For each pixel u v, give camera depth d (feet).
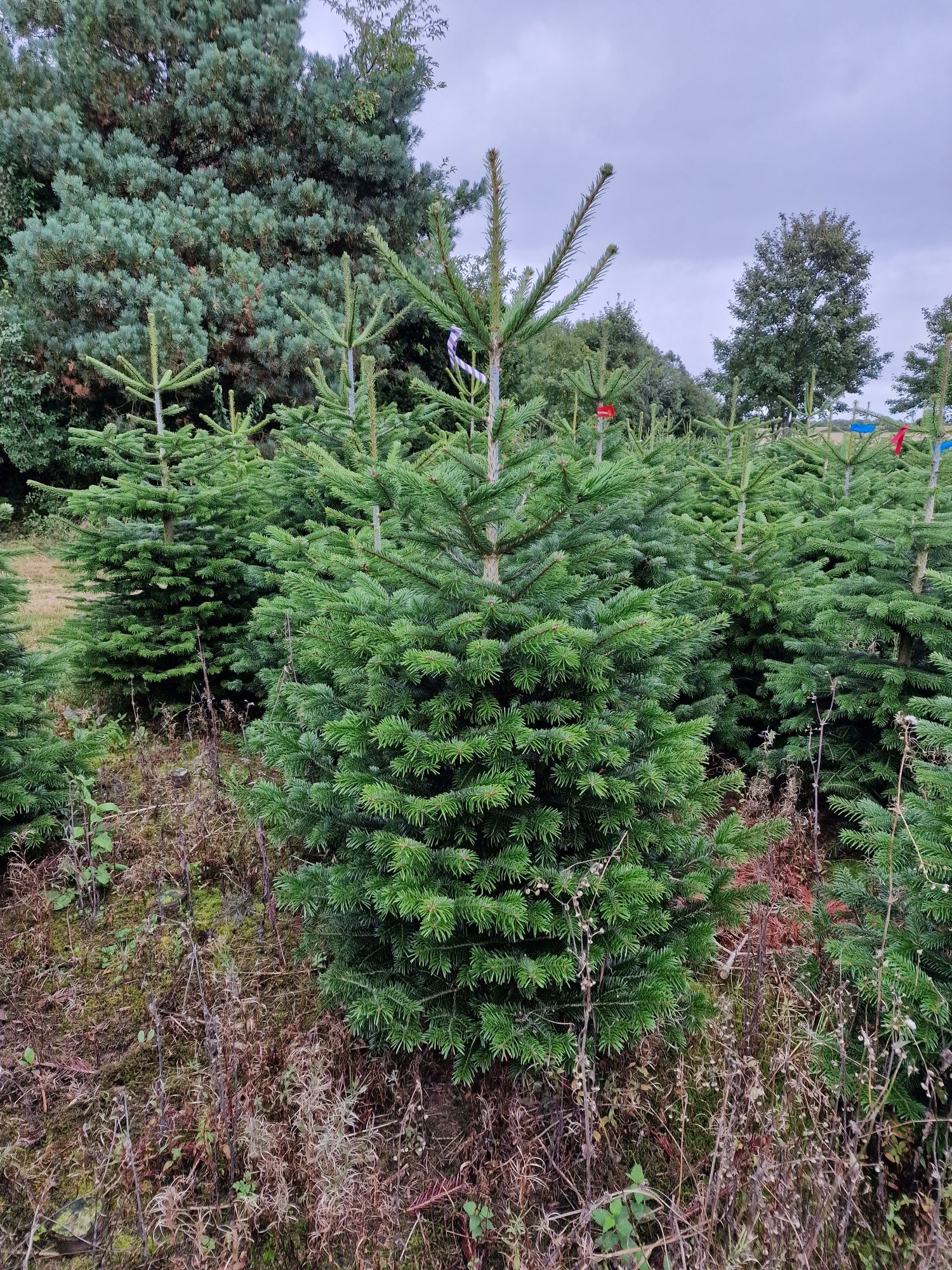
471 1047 7.45
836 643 14.94
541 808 7.50
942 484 16.48
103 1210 6.84
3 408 41.70
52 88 44.34
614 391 17.70
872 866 9.07
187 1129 7.54
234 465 24.18
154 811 13.60
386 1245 6.68
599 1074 8.01
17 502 47.47
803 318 69.15
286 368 44.14
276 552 15.76
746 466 17.58
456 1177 7.22
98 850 11.97
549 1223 6.55
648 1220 6.76
